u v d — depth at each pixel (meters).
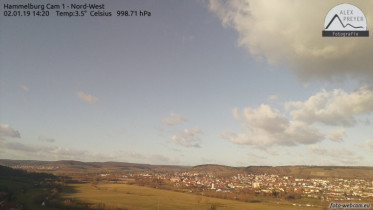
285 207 185.88
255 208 178.38
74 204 158.00
